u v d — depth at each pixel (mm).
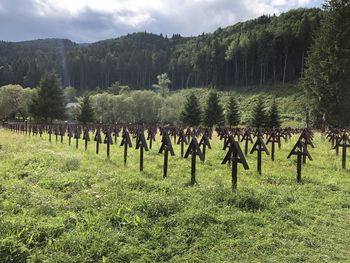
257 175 10453
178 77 136875
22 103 82000
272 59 104938
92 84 155625
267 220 6324
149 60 155000
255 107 57625
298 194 8344
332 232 5945
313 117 43156
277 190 8523
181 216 6062
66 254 4703
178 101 76688
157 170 10828
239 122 67688
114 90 120688
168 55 165375
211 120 62688
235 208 6777
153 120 78250
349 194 8641
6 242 4727
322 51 39688
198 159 13367
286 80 100875
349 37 37906
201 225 5844
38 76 132625
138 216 5977
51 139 24031
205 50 124375
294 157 14750
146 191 7770
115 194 7250
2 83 135000
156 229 5633
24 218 5684
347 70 37781
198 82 126312
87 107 68875
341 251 5191
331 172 11617
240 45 112375
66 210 6312
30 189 7738
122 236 5297
